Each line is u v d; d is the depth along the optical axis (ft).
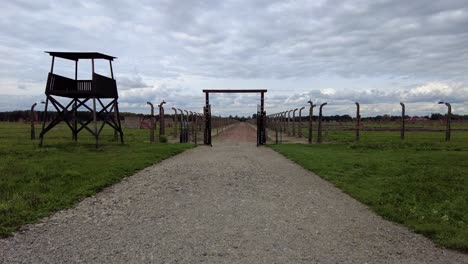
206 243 17.65
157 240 18.07
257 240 18.10
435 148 60.49
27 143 65.31
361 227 20.49
